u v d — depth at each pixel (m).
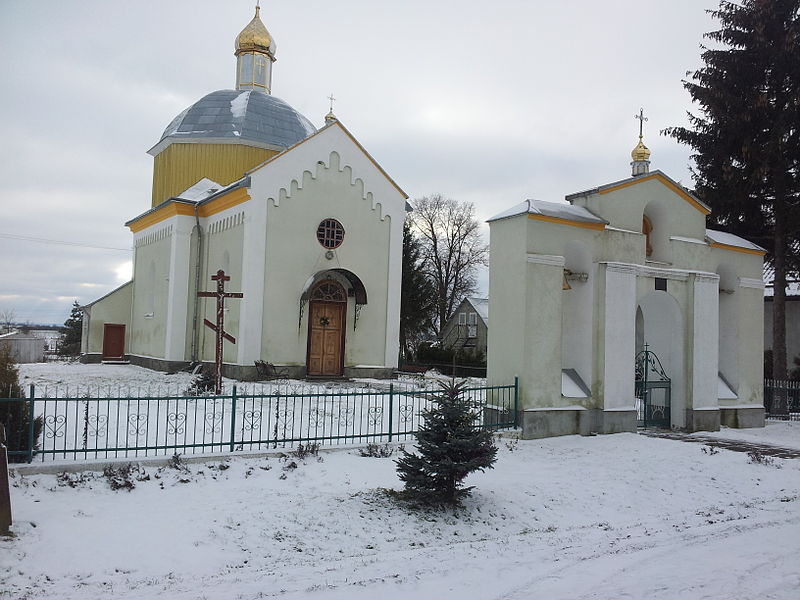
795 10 21.92
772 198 22.91
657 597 6.15
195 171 29.55
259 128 29.94
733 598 6.09
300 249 23.36
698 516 10.33
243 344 22.08
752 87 22.33
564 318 16.58
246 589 6.55
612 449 14.06
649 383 17.38
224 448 11.72
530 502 10.61
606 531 9.39
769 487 11.98
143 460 10.25
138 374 24.94
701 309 17.27
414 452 12.52
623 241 16.28
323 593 6.41
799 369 28.41
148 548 7.75
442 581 6.78
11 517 7.88
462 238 53.12
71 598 6.30
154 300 28.81
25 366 29.39
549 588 6.49
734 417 18.20
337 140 24.25
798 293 29.03
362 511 9.44
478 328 51.44
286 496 9.70
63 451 10.04
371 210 24.97
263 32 33.34
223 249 24.72
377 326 24.92
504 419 14.81
